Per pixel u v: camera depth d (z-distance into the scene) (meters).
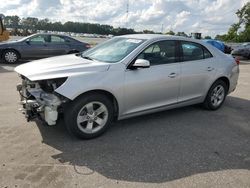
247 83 9.73
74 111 4.17
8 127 4.73
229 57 6.43
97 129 4.47
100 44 5.67
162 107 5.19
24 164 3.60
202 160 3.92
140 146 4.27
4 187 3.12
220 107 6.47
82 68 4.31
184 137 4.68
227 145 4.45
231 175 3.56
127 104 4.68
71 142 4.29
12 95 6.82
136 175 3.47
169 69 5.09
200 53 5.75
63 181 3.27
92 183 3.26
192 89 5.58
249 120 5.68
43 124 4.80
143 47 4.82
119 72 4.48
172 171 3.60
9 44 12.96
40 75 4.12
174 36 5.38
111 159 3.83
